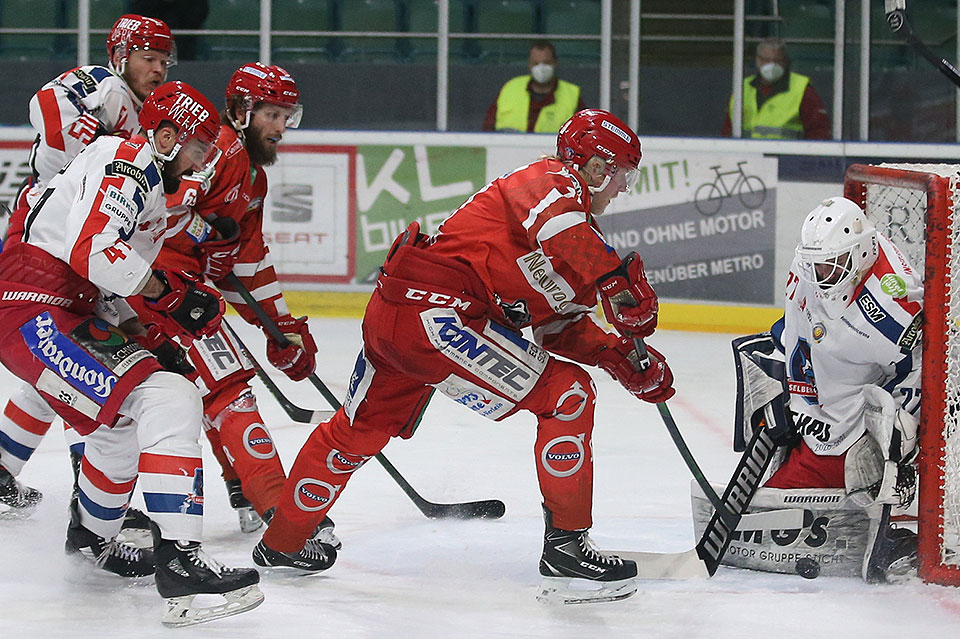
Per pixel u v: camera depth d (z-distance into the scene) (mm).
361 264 25703
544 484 9281
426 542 11070
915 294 9586
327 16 27625
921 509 9555
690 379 20094
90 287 9172
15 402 11414
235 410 10617
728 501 10055
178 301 8984
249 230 11602
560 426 9211
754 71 25844
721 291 24875
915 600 9273
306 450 9633
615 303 8906
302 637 8359
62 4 27469
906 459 9578
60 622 8609
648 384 9492
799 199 24562
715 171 24719
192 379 9508
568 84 26297
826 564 9867
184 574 8484
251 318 11906
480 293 9062
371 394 9414
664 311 25141
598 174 9242
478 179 25500
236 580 8609
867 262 9430
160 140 9109
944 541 9586
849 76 25766
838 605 9125
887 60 26312
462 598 9391
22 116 27797
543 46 25953
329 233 25688
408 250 8945
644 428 16484
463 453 14867
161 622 8633
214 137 9250
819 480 9984
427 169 25500
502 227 9055
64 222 8984
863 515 9781
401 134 25438
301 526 9734
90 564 9852
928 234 9367
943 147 24438
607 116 9289
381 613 8945
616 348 9492
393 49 27516
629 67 26328
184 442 8680
